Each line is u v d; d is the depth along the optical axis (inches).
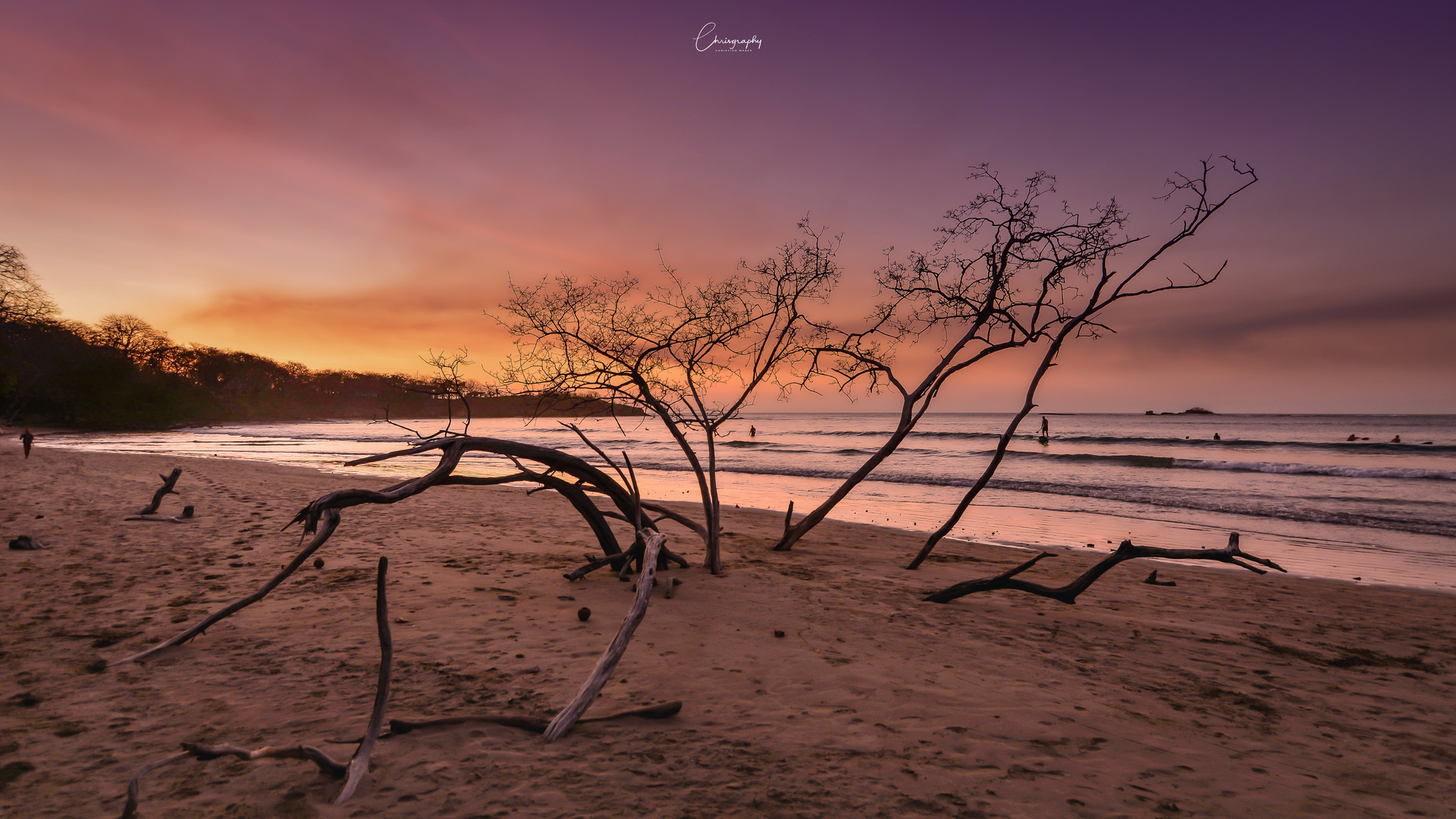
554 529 422.3
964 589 264.2
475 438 220.7
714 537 297.3
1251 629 253.9
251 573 267.4
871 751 127.9
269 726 130.0
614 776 112.7
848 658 186.1
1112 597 307.4
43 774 108.3
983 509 678.5
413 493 182.5
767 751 126.0
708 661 179.9
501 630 201.0
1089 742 137.4
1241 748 139.9
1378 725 158.6
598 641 192.9
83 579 247.1
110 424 2773.1
